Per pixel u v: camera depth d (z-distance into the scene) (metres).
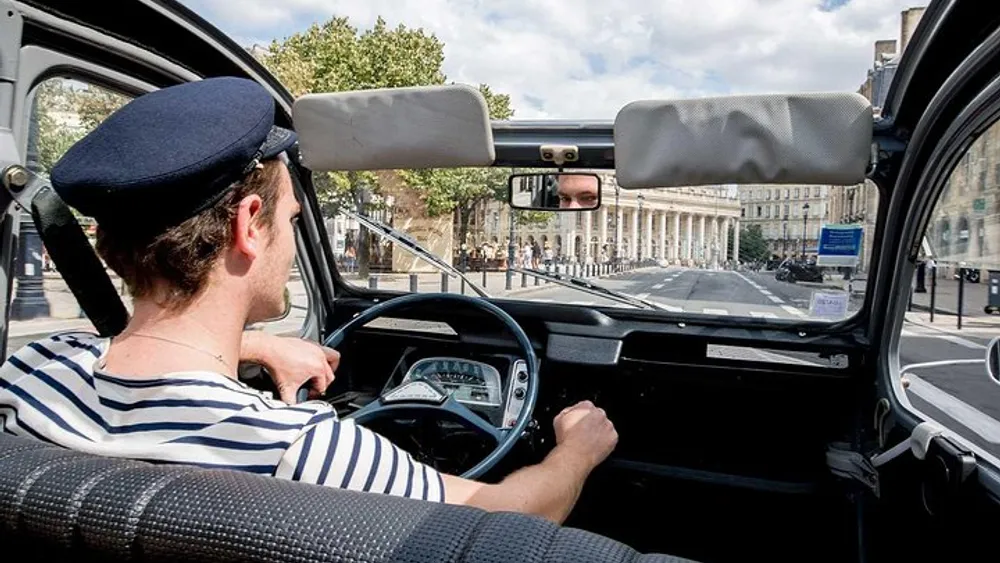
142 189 0.92
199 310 1.00
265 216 1.05
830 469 2.29
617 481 2.50
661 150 1.85
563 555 0.67
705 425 2.52
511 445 1.72
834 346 2.29
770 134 1.75
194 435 0.90
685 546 2.45
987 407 1.60
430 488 1.01
